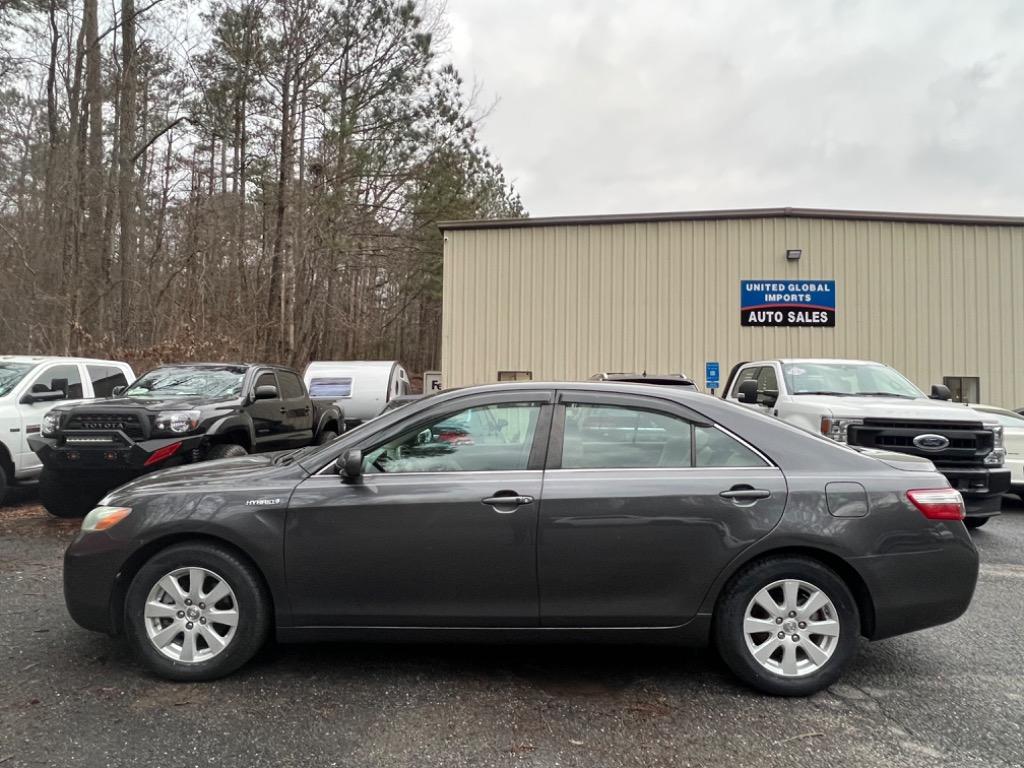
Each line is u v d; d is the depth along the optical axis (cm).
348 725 301
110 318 1725
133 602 341
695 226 1499
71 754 274
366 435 360
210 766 268
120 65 1750
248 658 343
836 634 332
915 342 1462
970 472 655
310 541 337
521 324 1530
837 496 337
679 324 1495
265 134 2031
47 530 683
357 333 2978
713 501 335
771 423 362
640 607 336
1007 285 1459
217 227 2033
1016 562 604
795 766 272
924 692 340
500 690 338
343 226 2134
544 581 335
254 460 406
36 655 373
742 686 345
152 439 657
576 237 1523
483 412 362
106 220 1712
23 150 1712
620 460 350
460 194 2267
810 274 1473
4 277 1597
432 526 336
